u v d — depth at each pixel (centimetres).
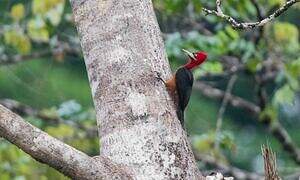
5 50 1568
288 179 1502
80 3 822
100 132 786
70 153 715
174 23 1452
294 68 1309
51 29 1401
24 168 1371
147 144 766
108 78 791
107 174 730
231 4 1292
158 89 796
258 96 1410
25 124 710
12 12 1435
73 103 1502
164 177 756
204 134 1470
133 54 799
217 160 1462
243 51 1380
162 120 778
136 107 778
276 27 1393
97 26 809
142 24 815
